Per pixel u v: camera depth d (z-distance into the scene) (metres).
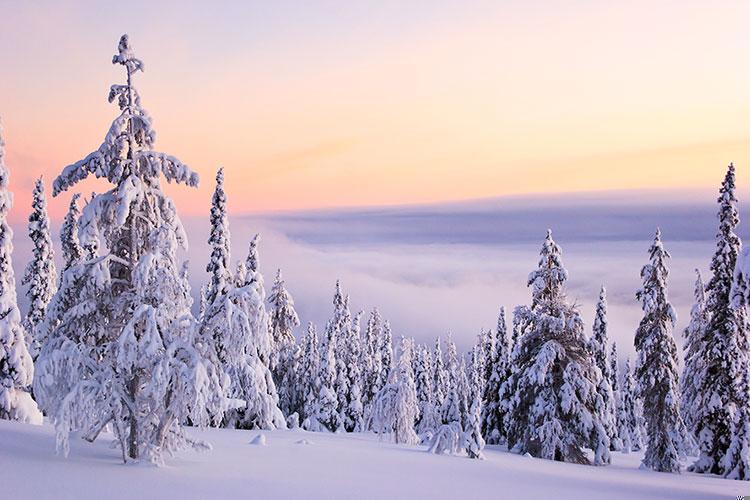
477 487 20.30
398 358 46.28
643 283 43.12
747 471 36.62
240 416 44.59
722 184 41.16
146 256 20.48
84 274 20.80
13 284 33.66
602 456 40.62
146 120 21.73
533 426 41.34
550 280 44.47
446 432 33.75
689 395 41.06
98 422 20.03
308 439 36.69
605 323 58.09
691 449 41.66
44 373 19.05
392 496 17.20
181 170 22.16
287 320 58.94
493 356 54.97
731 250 40.56
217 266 43.25
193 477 17.86
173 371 19.25
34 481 15.52
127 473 17.61
